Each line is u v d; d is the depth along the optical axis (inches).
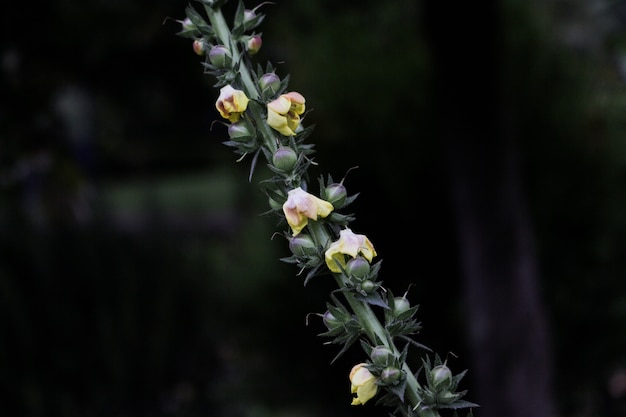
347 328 42.1
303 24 205.5
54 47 188.4
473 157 150.5
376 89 188.4
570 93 193.3
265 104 43.4
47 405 191.6
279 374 202.1
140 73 237.6
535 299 157.8
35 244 198.4
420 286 183.0
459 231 158.9
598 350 192.5
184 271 214.8
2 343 191.8
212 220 396.5
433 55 147.9
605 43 155.9
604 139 193.2
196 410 209.2
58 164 193.8
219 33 44.9
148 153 750.5
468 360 180.5
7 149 184.7
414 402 41.6
